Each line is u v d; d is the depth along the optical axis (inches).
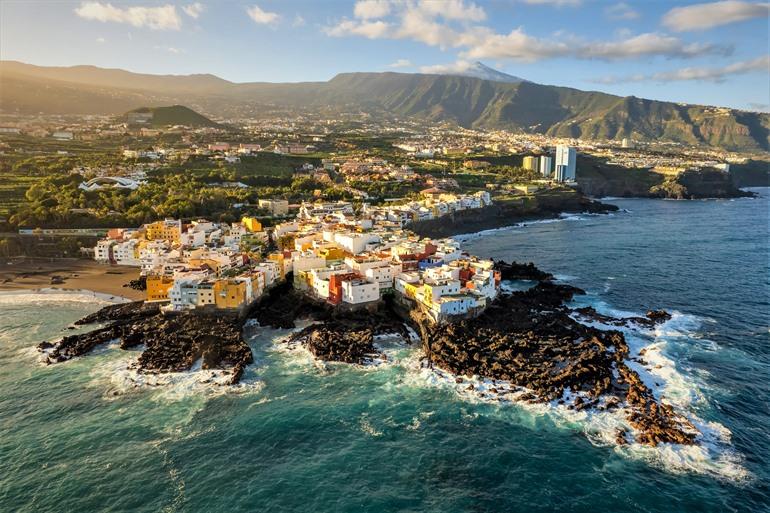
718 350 5944.9
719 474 3937.0
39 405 4889.3
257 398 5022.1
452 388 5182.1
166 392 5118.1
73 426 4559.5
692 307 7421.3
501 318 6619.1
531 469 4013.3
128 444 4318.4
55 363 5689.0
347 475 3964.1
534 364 5521.7
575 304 7559.1
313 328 6574.8
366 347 6018.7
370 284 7003.0
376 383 5305.1
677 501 3676.2
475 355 5649.6
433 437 4411.9
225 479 3917.3
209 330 6210.6
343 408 4847.4
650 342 6156.5
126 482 3878.0
